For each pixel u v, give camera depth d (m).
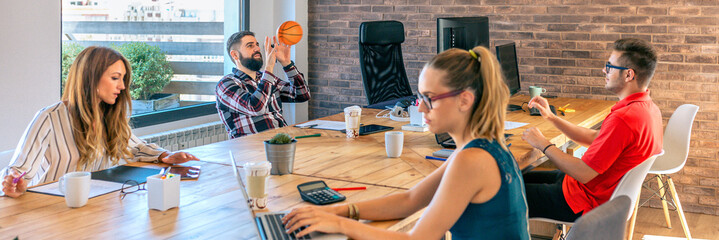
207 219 1.89
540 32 4.94
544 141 2.75
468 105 1.66
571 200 2.69
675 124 3.85
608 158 2.56
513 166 1.67
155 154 2.70
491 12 5.06
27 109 3.64
